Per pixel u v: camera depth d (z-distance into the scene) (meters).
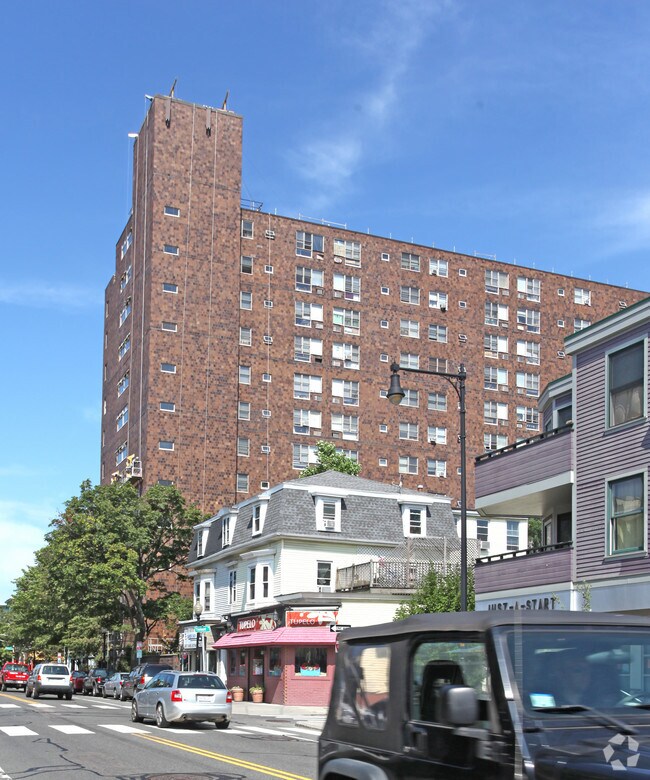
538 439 25.97
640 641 5.44
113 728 23.78
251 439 73.31
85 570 56.44
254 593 48.00
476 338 83.81
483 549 49.97
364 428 77.94
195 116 75.81
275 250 77.62
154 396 70.44
